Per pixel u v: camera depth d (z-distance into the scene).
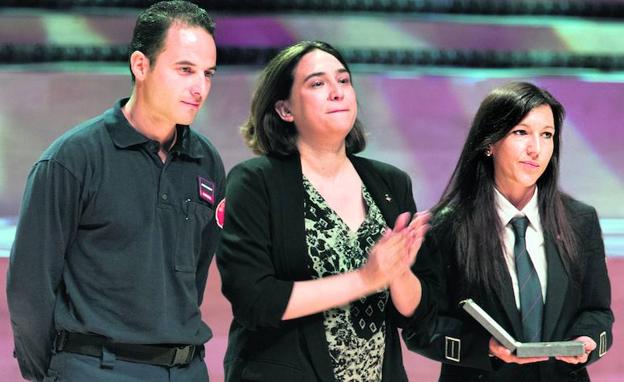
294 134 5.40
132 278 4.75
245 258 5.08
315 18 12.18
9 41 11.62
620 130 11.47
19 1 11.80
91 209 4.74
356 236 5.22
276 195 5.18
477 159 5.63
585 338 5.39
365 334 5.14
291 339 5.07
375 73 11.73
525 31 12.48
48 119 10.84
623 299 8.68
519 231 5.57
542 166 5.48
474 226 5.53
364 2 12.39
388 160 11.08
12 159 10.57
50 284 4.73
